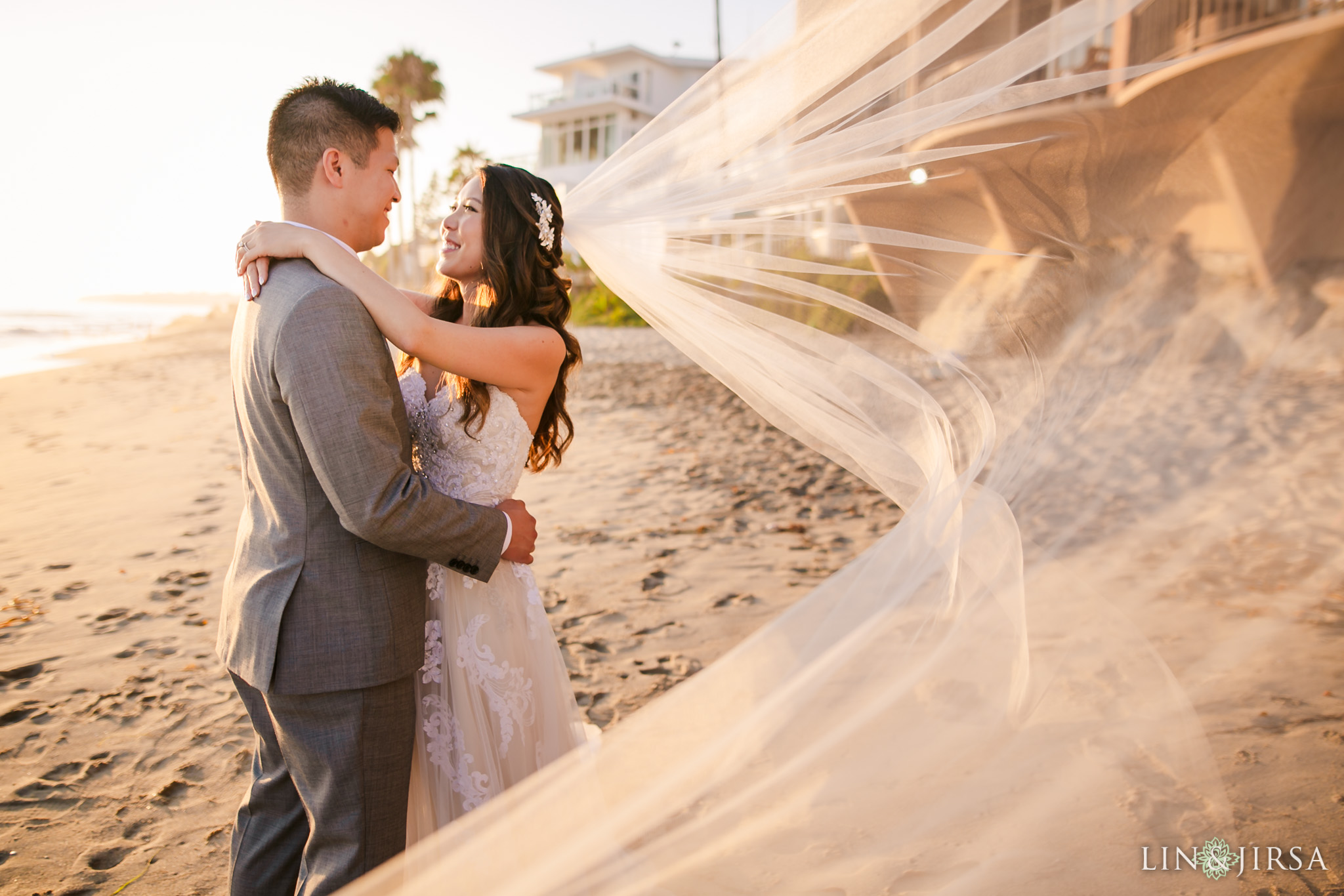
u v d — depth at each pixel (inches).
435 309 86.0
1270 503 55.3
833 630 71.5
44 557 183.6
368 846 61.4
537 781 64.3
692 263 78.1
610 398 382.0
